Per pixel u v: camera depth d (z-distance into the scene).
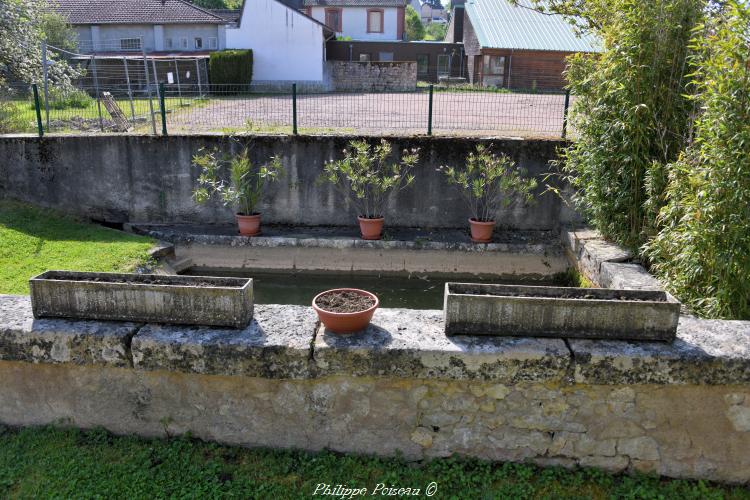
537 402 2.89
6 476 2.86
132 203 8.81
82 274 3.25
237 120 11.05
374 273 8.02
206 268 8.15
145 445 3.06
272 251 8.09
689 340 2.95
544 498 2.77
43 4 13.48
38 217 8.35
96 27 23.42
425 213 8.60
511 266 7.91
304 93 18.62
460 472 2.89
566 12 8.83
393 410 2.96
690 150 4.98
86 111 11.08
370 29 33.34
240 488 2.81
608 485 2.87
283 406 3.01
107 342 2.96
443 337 2.97
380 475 2.90
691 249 4.37
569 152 7.27
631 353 2.79
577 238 7.22
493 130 9.47
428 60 26.02
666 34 5.68
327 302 3.12
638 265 5.90
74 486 2.79
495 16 21.83
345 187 8.56
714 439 2.89
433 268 7.98
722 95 3.98
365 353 2.85
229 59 19.67
